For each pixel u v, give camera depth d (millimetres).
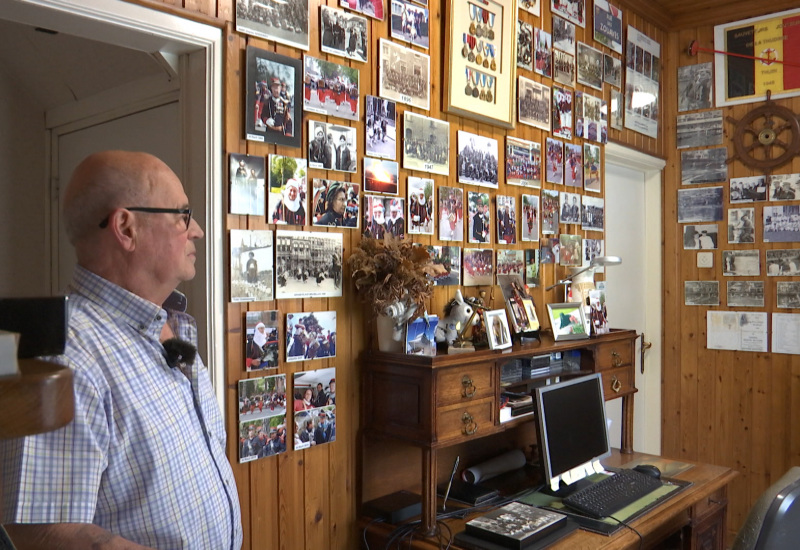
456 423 2041
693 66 3908
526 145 2820
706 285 3887
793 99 3604
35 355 449
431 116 2396
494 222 2674
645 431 4051
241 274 1786
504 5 2668
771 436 3676
